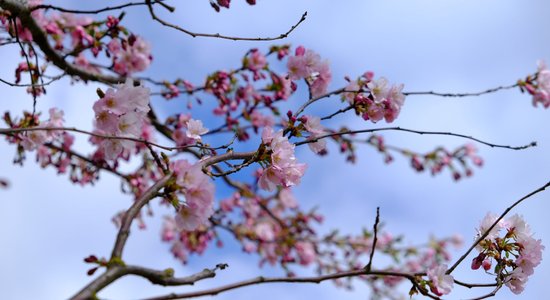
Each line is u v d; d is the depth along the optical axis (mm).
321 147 3420
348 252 8758
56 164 6141
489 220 3057
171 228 8250
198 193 2730
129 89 3115
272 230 8930
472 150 8016
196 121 3342
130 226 2385
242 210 8562
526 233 3008
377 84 3760
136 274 2182
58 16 5555
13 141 5020
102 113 3098
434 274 2834
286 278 2576
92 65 5879
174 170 2697
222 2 3572
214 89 5961
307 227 8523
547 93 5137
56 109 4938
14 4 4082
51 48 4762
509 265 2975
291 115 3406
